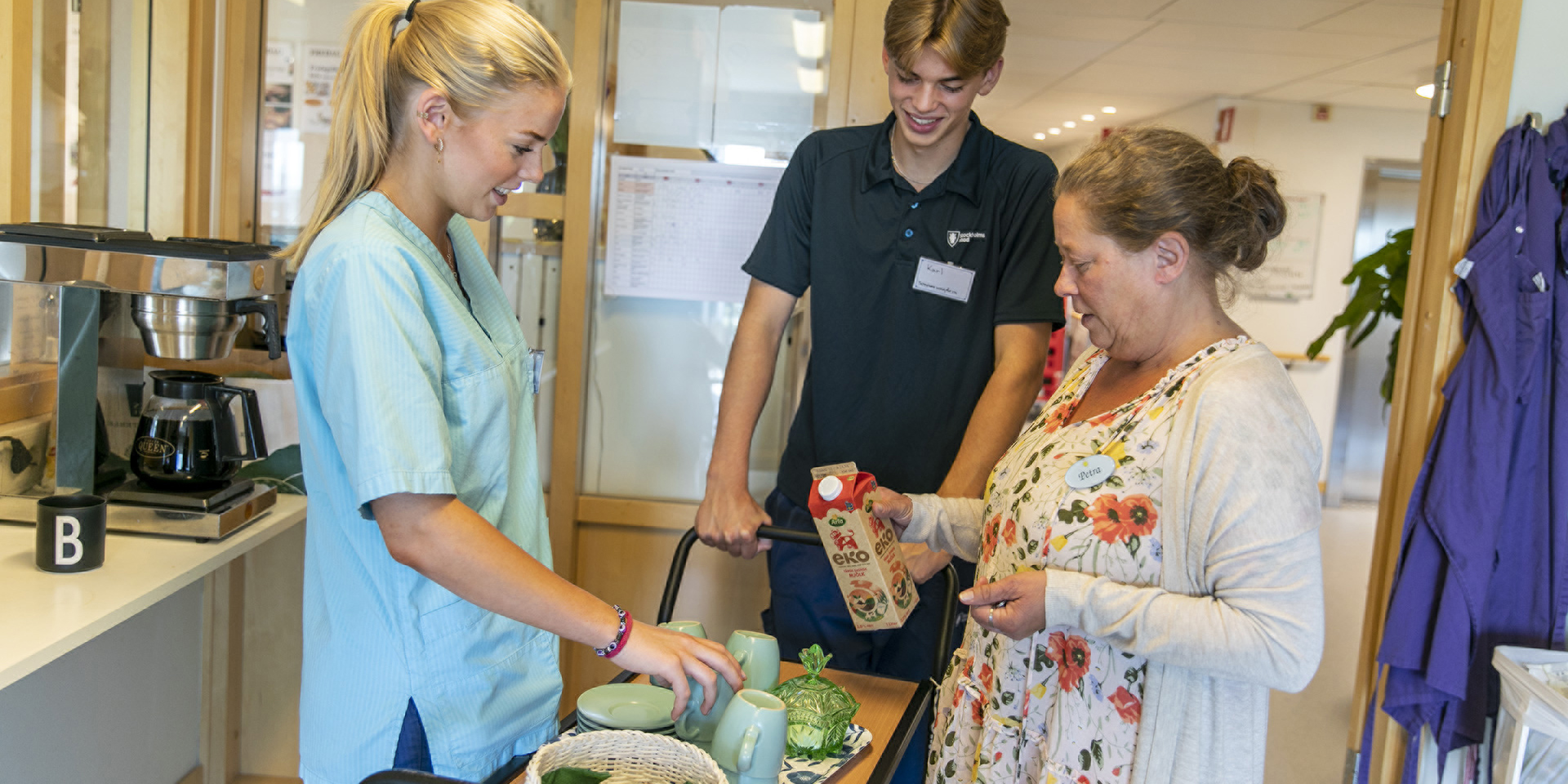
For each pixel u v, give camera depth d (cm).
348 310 106
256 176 266
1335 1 495
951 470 183
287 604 261
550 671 134
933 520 157
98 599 153
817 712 129
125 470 195
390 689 118
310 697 123
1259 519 112
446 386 116
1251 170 124
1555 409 209
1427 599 215
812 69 257
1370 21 526
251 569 260
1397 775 231
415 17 113
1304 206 771
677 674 115
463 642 119
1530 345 209
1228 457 114
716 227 262
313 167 267
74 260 175
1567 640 212
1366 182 771
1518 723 191
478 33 111
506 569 108
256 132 263
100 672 215
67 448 178
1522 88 217
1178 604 115
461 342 115
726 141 260
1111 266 123
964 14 168
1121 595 118
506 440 123
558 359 265
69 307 175
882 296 197
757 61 257
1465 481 211
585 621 112
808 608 204
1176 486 118
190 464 186
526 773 102
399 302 107
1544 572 211
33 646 134
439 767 120
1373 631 244
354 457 105
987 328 196
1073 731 127
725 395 198
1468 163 217
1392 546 237
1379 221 778
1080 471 126
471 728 121
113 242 176
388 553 116
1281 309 767
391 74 113
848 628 202
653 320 268
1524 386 210
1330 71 651
